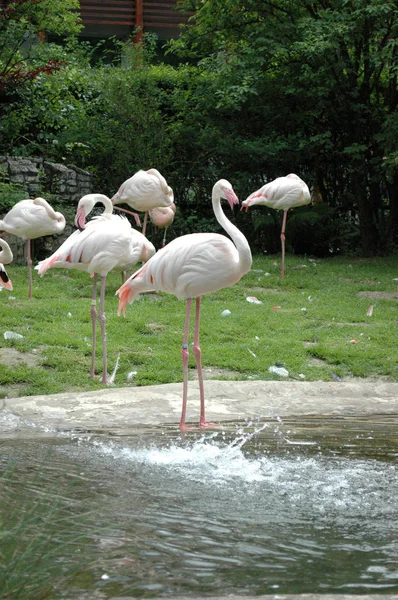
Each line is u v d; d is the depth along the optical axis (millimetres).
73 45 18875
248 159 16406
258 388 6938
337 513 3783
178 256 5879
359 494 4109
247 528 3523
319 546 3301
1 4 15164
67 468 4516
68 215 13477
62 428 5684
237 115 16844
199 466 4645
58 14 17391
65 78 16734
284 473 4508
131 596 2752
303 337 8984
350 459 4852
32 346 8156
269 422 5984
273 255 15633
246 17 16562
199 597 2740
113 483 4223
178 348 8438
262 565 3068
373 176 16234
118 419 5992
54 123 16547
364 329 9398
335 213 17078
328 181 17469
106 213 8469
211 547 3262
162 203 12125
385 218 17734
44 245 12953
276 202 12617
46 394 6883
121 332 8844
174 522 3582
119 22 22188
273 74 16594
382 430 5730
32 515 3578
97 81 17250
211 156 16641
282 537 3412
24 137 15922
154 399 6559
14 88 15781
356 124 16234
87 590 2795
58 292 10766
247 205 12781
